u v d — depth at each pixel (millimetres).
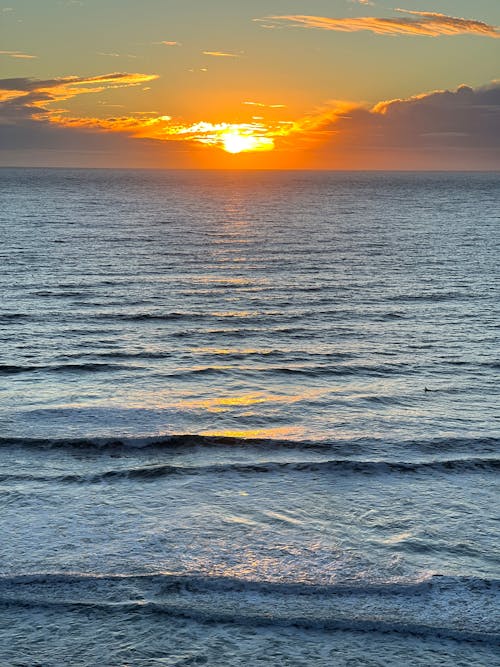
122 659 6715
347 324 24969
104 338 22141
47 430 13227
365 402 15531
